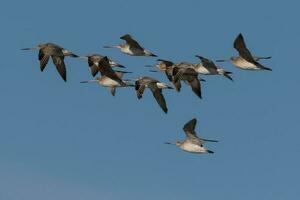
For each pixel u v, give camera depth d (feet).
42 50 165.78
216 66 166.40
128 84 175.01
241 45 153.69
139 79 175.01
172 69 176.55
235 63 158.10
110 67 169.07
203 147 162.40
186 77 171.94
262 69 156.25
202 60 164.96
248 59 155.74
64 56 166.09
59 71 165.78
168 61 180.96
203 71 168.04
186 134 162.61
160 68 186.09
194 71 169.48
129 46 168.86
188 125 160.56
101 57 177.78
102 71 169.07
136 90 174.60
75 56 167.12
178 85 172.35
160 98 174.29
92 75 177.58
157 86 173.99
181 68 171.63
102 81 176.35
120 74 176.76
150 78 174.40
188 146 163.02
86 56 178.19
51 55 165.78
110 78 171.63
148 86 174.50
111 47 170.50
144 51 168.66
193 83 171.83
